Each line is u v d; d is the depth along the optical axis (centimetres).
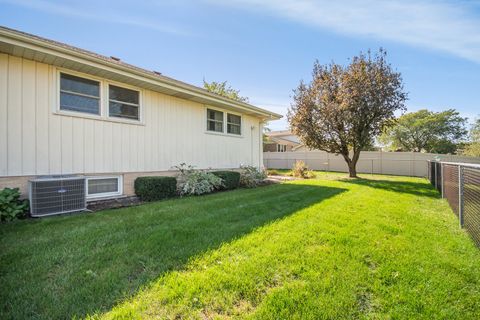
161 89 700
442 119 3206
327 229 369
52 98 515
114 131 620
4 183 456
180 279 222
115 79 611
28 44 437
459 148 3034
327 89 1234
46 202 445
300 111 1285
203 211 474
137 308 183
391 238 342
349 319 179
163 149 738
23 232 343
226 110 973
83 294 198
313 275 234
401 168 1728
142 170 681
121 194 633
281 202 573
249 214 455
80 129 557
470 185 392
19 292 200
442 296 209
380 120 1170
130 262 254
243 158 1062
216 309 186
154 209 489
